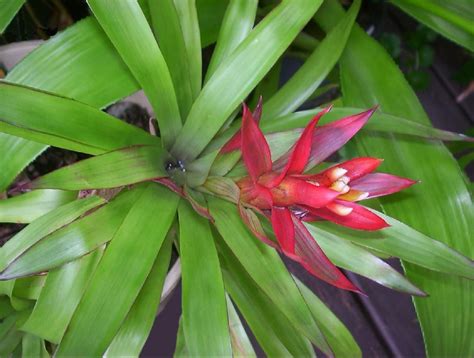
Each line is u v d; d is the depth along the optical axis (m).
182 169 0.34
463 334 0.36
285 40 0.32
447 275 0.37
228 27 0.35
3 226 0.43
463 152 0.66
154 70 0.30
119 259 0.28
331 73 0.51
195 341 0.28
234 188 0.29
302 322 0.30
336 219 0.27
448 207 0.38
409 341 0.60
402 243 0.32
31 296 0.35
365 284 0.62
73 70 0.32
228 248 0.36
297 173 0.26
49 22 0.47
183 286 0.29
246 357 0.39
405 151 0.39
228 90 0.32
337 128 0.29
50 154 0.45
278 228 0.25
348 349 0.37
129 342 0.32
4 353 0.36
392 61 0.42
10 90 0.25
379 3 0.68
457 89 0.76
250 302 0.37
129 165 0.29
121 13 0.28
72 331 0.26
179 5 0.34
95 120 0.29
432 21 0.43
